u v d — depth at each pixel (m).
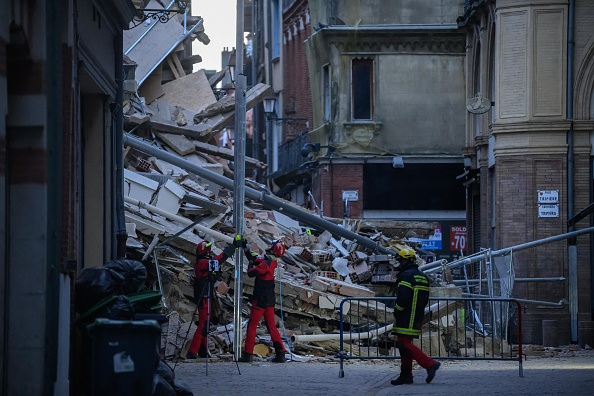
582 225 41.28
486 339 34.59
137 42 50.16
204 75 51.66
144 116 44.72
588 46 41.47
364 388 22.05
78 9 20.84
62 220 18.28
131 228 32.78
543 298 41.06
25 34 16.22
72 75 18.98
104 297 18.28
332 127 60.47
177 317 29.62
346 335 31.44
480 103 43.31
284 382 23.25
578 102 41.44
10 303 16.44
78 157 20.77
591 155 41.47
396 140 60.50
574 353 36.22
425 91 60.66
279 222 41.09
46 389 16.66
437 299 24.89
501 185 42.16
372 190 60.38
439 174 60.47
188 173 43.12
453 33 60.28
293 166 71.38
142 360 14.57
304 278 34.94
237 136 29.64
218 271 28.66
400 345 23.03
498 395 20.23
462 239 60.28
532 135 41.62
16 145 16.62
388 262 36.06
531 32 41.66
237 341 28.86
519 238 41.66
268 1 87.00
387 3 60.31
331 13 60.38
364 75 60.84
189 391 18.25
